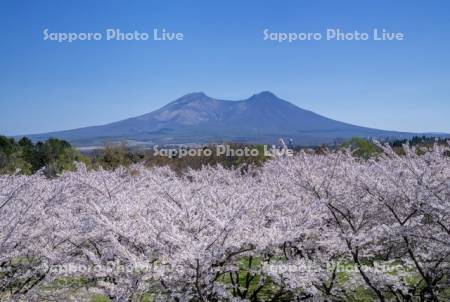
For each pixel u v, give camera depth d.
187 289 6.24
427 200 6.38
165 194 9.01
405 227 6.45
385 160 9.56
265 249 6.66
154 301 6.62
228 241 6.01
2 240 6.33
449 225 6.80
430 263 7.10
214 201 8.06
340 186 8.12
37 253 7.48
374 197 7.25
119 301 6.04
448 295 7.89
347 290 7.84
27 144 55.12
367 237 6.90
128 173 16.17
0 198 6.88
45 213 8.04
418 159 8.04
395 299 7.75
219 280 8.64
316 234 7.86
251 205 6.70
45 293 7.23
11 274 7.28
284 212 8.12
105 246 7.67
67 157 34.03
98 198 9.22
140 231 6.58
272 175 12.53
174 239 5.77
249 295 8.52
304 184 7.88
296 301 7.83
